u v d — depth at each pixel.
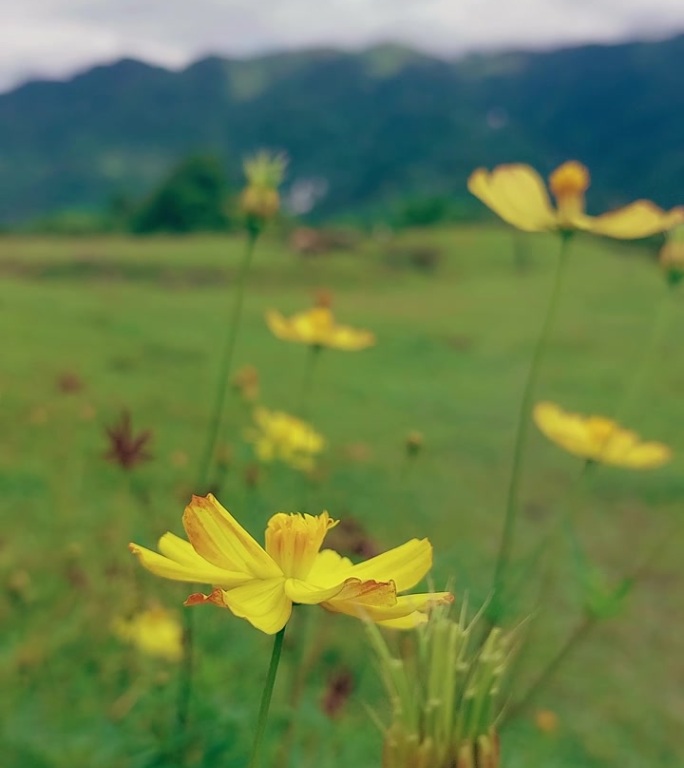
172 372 1.67
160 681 0.38
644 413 1.69
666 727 0.70
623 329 2.48
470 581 0.30
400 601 0.14
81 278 3.00
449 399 1.70
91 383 1.49
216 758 0.33
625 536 1.10
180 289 2.97
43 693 0.50
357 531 0.37
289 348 2.04
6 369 1.50
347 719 0.41
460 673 0.13
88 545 0.75
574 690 0.71
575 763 0.62
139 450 0.37
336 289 3.21
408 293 3.22
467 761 0.13
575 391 1.84
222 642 0.43
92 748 0.41
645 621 0.87
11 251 3.42
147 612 0.46
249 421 1.33
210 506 0.16
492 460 1.34
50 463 1.01
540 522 1.10
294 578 0.16
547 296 3.05
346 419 1.50
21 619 0.60
